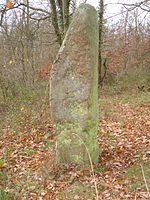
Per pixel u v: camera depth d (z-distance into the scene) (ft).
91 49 7.98
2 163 8.75
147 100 19.61
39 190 7.40
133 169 8.10
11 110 16.88
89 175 7.90
